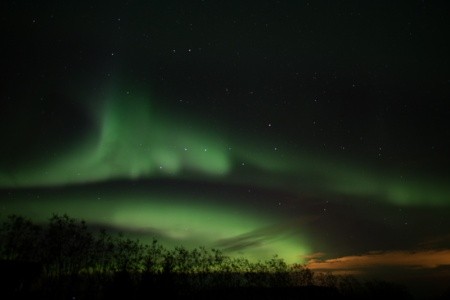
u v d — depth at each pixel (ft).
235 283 57.41
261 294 55.93
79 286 41.47
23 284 37.32
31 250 40.24
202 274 53.42
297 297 56.85
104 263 44.60
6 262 38.34
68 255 42.01
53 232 41.81
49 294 38.50
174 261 50.78
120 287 42.34
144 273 45.65
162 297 44.47
